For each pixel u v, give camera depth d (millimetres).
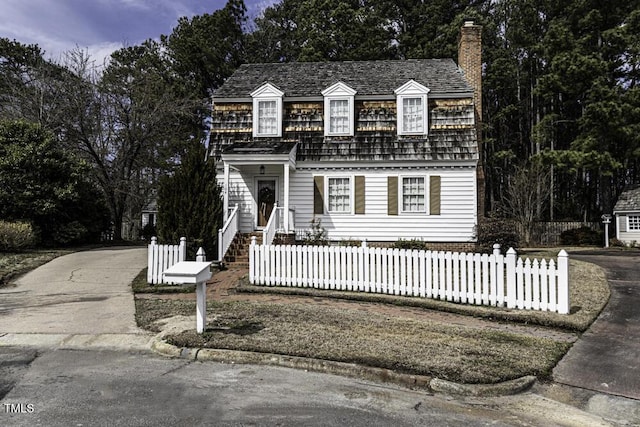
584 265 14922
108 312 8891
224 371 5758
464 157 17641
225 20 36906
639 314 8867
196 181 15406
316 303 9914
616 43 28484
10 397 4820
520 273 9156
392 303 9961
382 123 18625
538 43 32406
